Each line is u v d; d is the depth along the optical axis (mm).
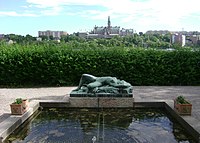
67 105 9375
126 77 14148
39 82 14352
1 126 6816
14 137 6691
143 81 14133
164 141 6398
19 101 7969
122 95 9289
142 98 10180
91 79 9680
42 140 6477
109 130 7180
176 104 8070
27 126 7594
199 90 12422
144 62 14070
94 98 9273
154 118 8312
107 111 9078
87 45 15125
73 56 14164
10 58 14094
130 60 14148
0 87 13797
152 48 14883
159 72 14109
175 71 14117
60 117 8445
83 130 7188
